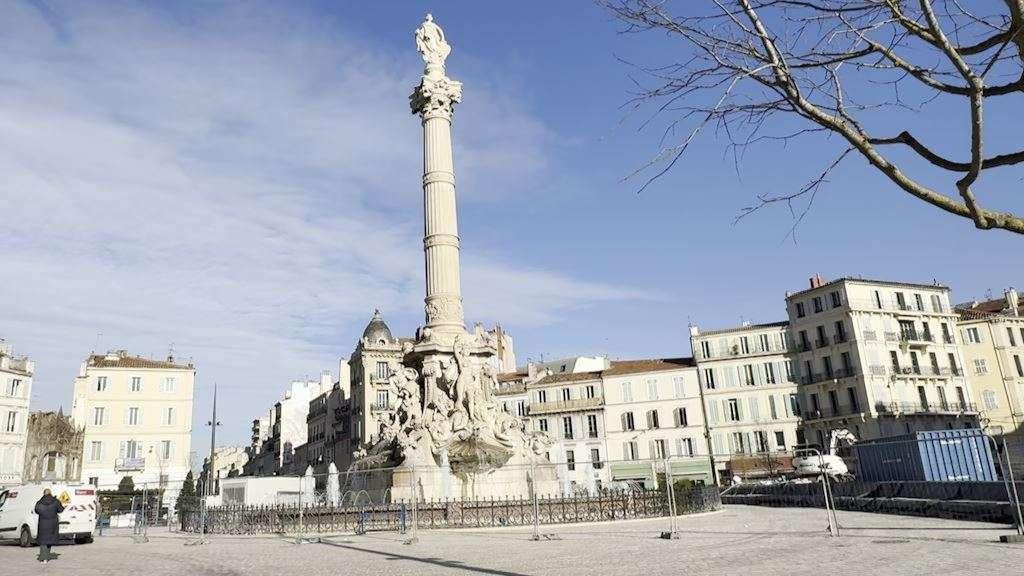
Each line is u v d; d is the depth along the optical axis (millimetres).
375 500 29703
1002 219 5238
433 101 35844
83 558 19953
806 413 66812
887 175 5395
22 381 60688
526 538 20422
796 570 12148
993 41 5199
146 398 70562
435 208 34531
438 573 12992
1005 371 67062
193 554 19672
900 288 66938
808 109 5480
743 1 5297
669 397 70875
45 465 63188
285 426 105250
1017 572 11055
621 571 12633
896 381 63562
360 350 77625
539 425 74125
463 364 31734
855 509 28922
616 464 70562
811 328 67625
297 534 24328
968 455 27406
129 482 64188
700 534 20000
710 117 5926
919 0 4934
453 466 29062
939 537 16688
